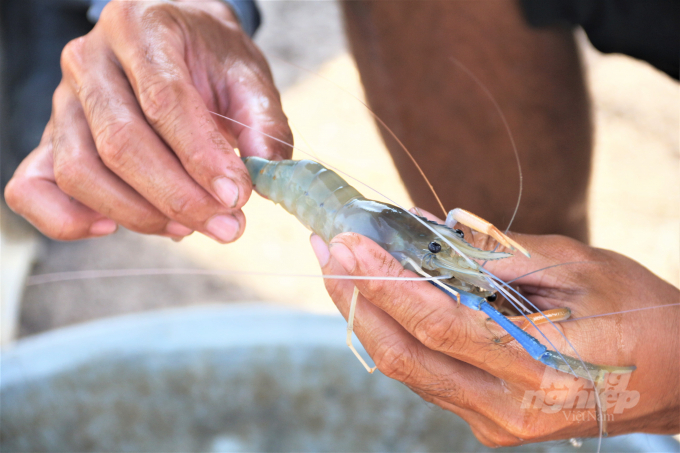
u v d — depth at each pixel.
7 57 1.55
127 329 0.91
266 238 1.70
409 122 1.03
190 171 0.81
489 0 0.96
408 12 0.99
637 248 1.54
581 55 0.99
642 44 0.91
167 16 0.84
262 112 0.86
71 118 0.83
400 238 0.80
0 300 1.40
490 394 0.79
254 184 0.85
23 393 0.88
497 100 0.99
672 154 1.84
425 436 0.89
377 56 1.02
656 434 0.84
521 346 0.77
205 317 0.92
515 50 0.97
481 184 1.02
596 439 0.84
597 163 1.83
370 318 0.79
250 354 0.90
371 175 1.78
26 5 1.53
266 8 2.69
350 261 0.77
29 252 1.56
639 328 0.79
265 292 1.52
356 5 1.01
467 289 0.79
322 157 1.88
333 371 0.90
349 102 2.15
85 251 1.65
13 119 1.54
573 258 0.81
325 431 0.90
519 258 0.81
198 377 0.90
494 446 0.82
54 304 1.49
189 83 0.81
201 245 1.68
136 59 0.81
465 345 0.77
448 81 1.00
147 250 1.66
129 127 0.81
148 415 0.90
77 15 1.57
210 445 0.90
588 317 0.79
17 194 0.85
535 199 1.02
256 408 0.90
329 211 0.82
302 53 2.40
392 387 0.89
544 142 1.00
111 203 0.83
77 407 0.89
